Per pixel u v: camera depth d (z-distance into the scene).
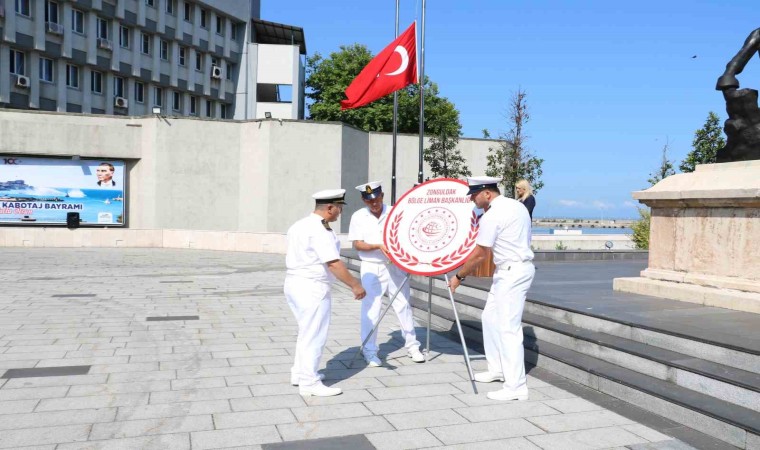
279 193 26.62
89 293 10.95
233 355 6.57
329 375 5.90
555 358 5.84
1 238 21.42
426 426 4.46
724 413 4.17
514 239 5.27
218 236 22.25
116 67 34.47
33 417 4.51
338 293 12.07
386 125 39.97
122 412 4.66
